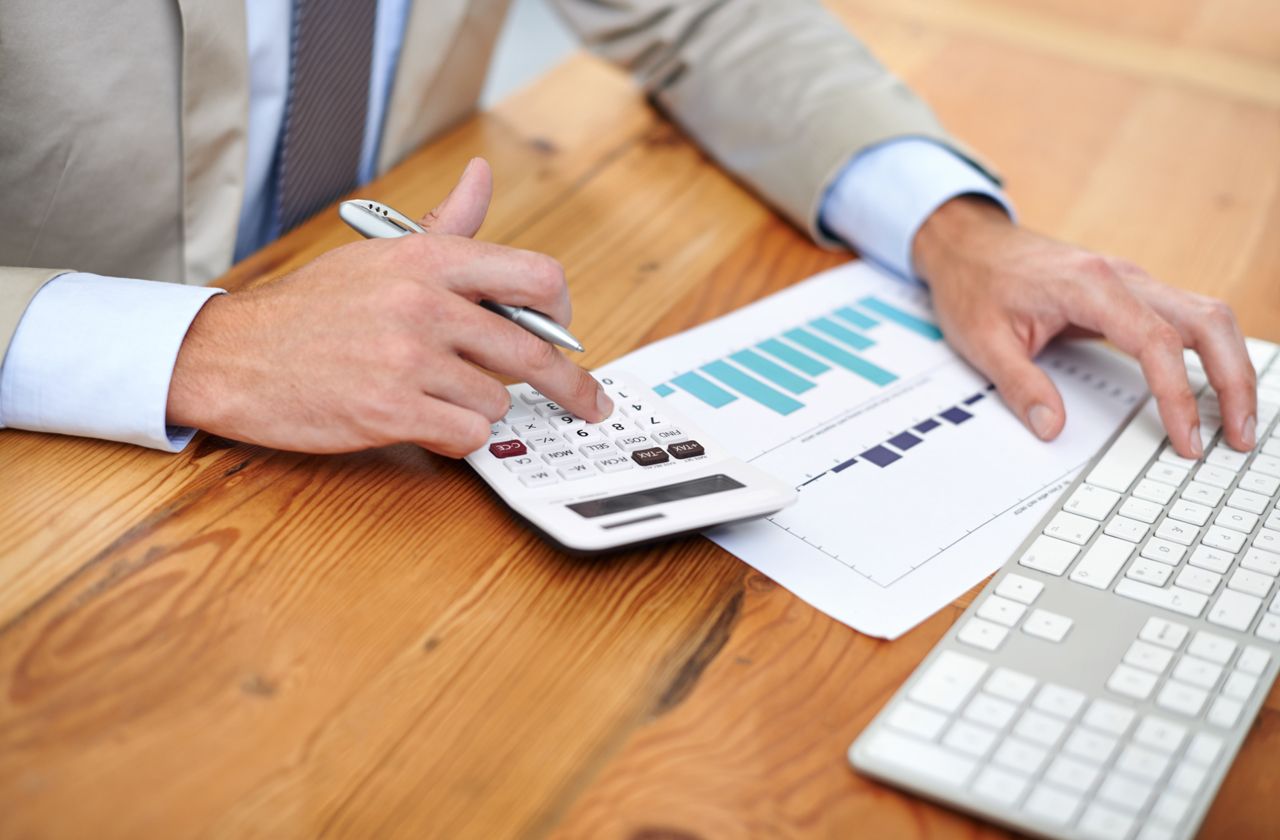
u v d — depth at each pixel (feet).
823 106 2.88
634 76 3.44
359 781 1.38
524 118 3.33
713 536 1.86
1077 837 1.34
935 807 1.40
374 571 1.71
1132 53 3.85
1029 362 2.26
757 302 2.59
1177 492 1.98
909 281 2.77
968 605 1.73
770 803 1.39
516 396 2.04
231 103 2.62
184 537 1.74
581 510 1.74
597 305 2.51
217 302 1.95
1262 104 3.58
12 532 1.72
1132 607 1.71
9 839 1.28
